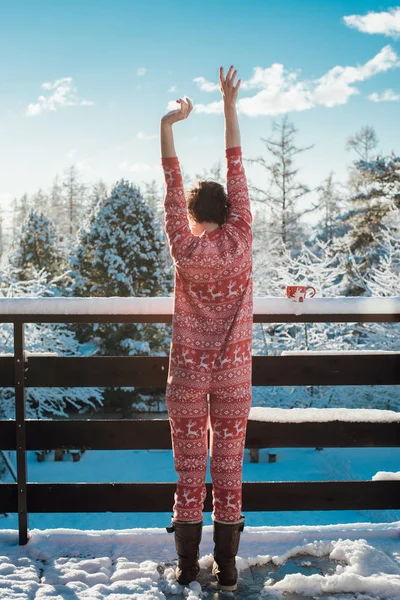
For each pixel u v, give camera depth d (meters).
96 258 21.59
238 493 1.99
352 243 22.44
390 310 2.34
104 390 20.41
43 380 2.36
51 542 2.31
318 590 1.97
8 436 2.33
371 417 2.40
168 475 15.29
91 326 20.36
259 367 2.40
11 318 2.29
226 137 2.10
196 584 1.99
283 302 2.32
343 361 2.41
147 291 21.77
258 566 2.17
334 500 2.41
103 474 15.41
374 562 2.15
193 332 1.96
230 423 1.96
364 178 22.81
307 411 2.42
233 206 2.02
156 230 22.11
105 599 1.87
